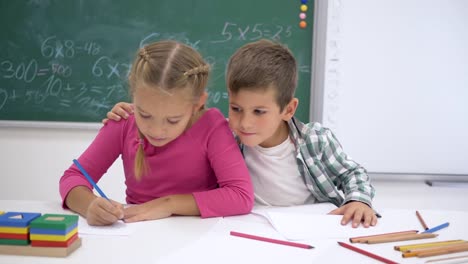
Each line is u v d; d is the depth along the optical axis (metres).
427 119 1.94
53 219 0.68
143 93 0.84
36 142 2.06
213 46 1.98
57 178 2.08
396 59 1.91
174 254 0.67
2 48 2.00
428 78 1.92
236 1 1.95
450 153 1.95
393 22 1.90
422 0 1.89
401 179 1.97
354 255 0.68
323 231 0.81
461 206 1.94
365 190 1.04
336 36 1.91
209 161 1.02
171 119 0.86
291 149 1.11
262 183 1.11
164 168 1.02
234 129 0.98
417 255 0.68
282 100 0.98
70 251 0.67
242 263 0.64
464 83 1.92
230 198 0.90
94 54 2.00
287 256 0.67
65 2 1.97
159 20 1.98
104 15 1.98
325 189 1.11
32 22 1.98
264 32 1.96
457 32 1.90
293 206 1.02
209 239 0.75
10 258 0.65
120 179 2.04
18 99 2.03
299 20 1.94
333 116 1.95
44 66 2.01
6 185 2.09
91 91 2.02
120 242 0.73
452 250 0.69
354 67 1.92
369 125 1.95
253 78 0.92
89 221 0.82
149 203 0.89
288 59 1.01
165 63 0.85
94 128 2.03
